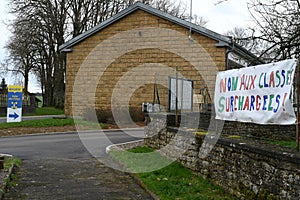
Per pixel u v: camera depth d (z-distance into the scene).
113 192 7.32
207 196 6.68
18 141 15.16
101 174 9.01
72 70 23.77
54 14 33.25
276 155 5.39
